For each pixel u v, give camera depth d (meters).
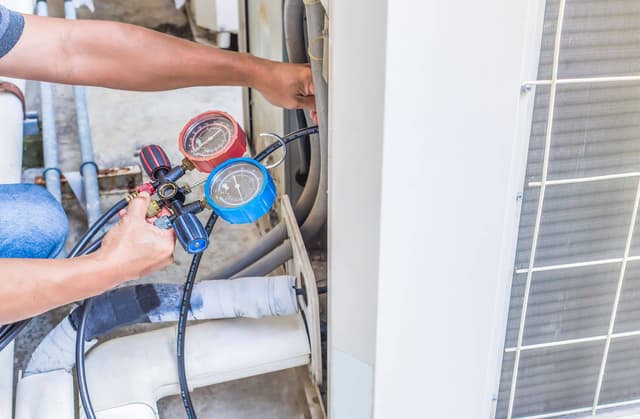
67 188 1.91
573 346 0.99
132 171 1.91
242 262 1.40
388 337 0.88
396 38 0.68
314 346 1.18
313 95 1.13
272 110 1.63
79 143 1.97
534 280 0.92
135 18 2.82
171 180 0.95
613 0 0.74
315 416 1.28
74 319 1.11
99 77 1.06
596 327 0.98
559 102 0.79
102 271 0.82
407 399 0.95
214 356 1.17
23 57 1.00
